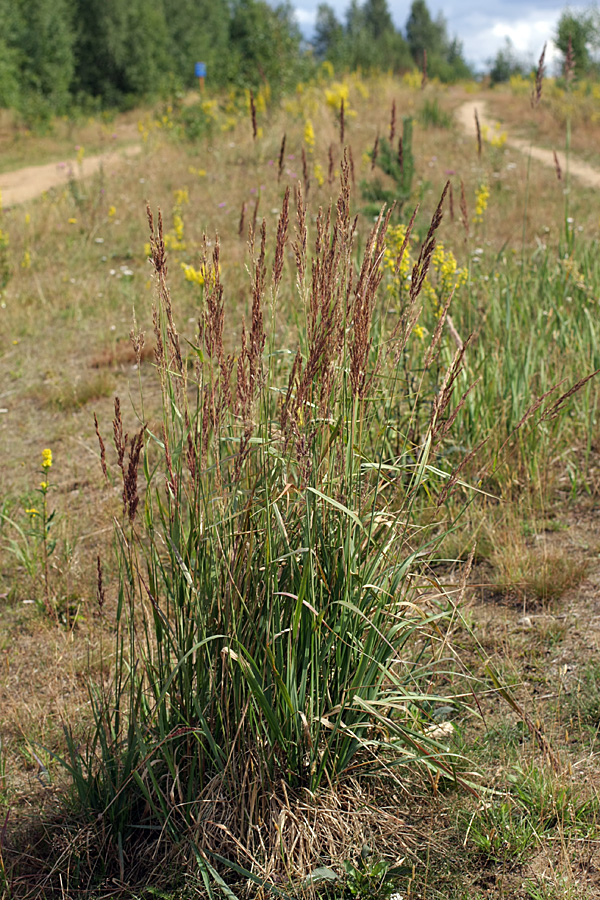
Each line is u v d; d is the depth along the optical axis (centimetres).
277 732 235
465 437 468
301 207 231
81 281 966
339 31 3694
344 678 253
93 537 462
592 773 260
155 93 3591
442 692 309
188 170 1503
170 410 257
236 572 241
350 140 1495
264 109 1842
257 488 251
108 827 251
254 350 227
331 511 252
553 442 484
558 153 1658
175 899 231
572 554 396
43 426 639
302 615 243
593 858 230
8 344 824
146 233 1128
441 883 229
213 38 4938
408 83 3092
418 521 356
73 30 3562
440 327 253
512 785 259
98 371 736
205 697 248
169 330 230
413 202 1027
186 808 248
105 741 256
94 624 386
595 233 895
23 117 2742
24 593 420
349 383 256
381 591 242
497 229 994
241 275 793
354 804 253
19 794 280
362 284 229
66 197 1370
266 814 243
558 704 295
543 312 568
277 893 222
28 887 241
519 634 343
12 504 512
